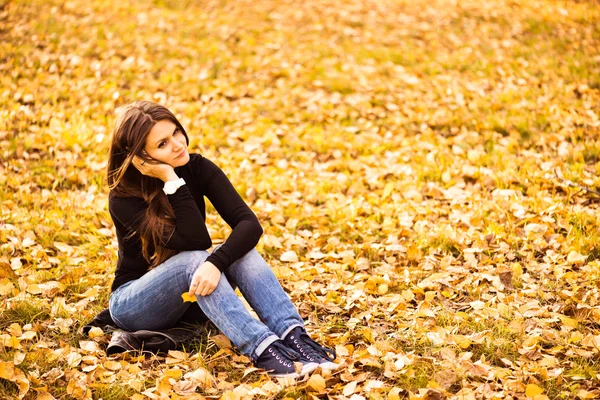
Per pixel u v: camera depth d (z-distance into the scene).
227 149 7.70
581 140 7.35
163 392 3.40
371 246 5.41
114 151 3.75
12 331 4.00
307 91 9.38
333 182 6.77
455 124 8.17
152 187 3.75
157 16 12.56
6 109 8.16
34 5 12.50
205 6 13.58
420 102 8.91
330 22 12.62
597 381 3.43
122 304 3.87
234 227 3.86
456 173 6.73
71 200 6.36
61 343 3.93
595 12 13.32
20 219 5.82
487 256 5.09
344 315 4.40
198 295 3.61
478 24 12.52
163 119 3.68
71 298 4.62
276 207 6.31
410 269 4.99
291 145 7.78
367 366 3.67
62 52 10.27
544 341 3.84
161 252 3.74
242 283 3.76
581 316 4.15
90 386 3.46
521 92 9.00
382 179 6.83
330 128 8.26
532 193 6.15
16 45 10.36
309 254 5.38
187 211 3.69
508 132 7.82
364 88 9.44
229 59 10.42
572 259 4.89
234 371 3.64
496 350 3.78
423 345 3.89
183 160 3.79
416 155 7.38
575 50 10.87
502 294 4.47
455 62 10.34
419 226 5.66
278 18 12.89
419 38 11.80
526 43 11.34
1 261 4.94
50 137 7.52
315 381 3.35
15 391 3.44
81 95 8.90
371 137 7.95
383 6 13.79
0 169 6.84
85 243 5.65
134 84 9.39
